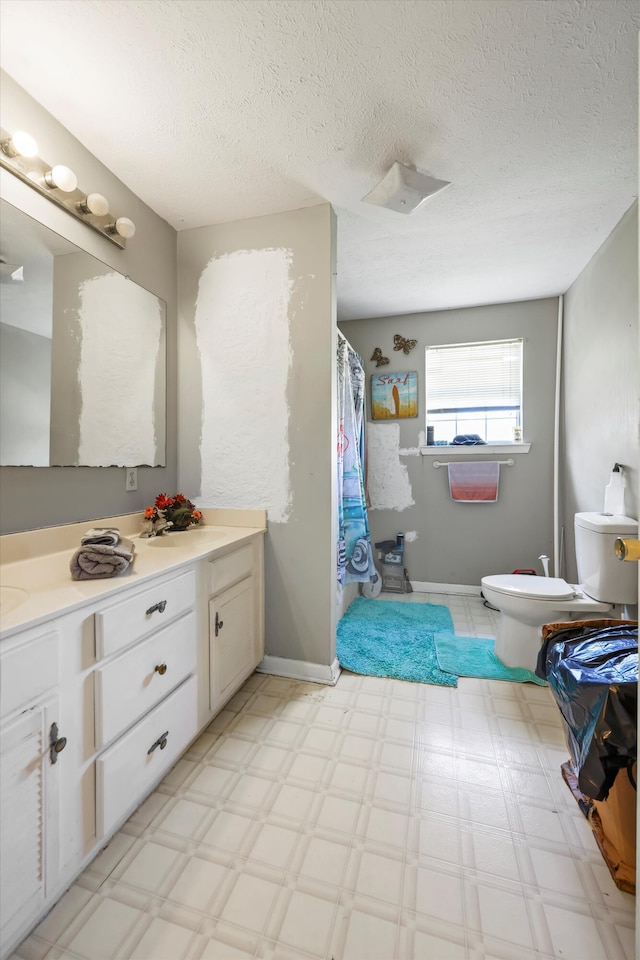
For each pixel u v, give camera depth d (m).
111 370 1.66
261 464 1.96
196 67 1.18
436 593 3.23
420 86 1.24
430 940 0.89
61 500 1.46
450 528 3.21
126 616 1.10
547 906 0.96
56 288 1.41
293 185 1.71
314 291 1.85
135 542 1.66
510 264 2.44
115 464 1.68
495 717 1.67
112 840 1.12
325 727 1.60
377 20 1.05
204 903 0.97
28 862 0.84
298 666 1.96
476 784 1.32
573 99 1.29
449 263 2.43
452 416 3.21
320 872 1.04
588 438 2.40
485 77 1.21
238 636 1.73
